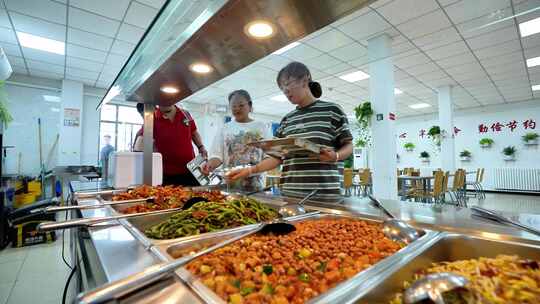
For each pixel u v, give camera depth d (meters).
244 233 0.70
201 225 0.77
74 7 3.13
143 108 1.82
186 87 1.46
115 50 4.27
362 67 4.97
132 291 0.34
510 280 0.46
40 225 0.64
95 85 6.11
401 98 7.40
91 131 6.23
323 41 3.96
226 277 0.46
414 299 0.35
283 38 0.96
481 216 0.80
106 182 2.11
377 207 0.99
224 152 2.05
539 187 7.62
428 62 4.79
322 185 1.28
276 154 1.28
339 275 0.49
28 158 5.55
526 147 7.92
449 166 6.37
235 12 0.80
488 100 7.88
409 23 3.48
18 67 5.00
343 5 0.79
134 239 0.60
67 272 2.24
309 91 1.41
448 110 6.32
